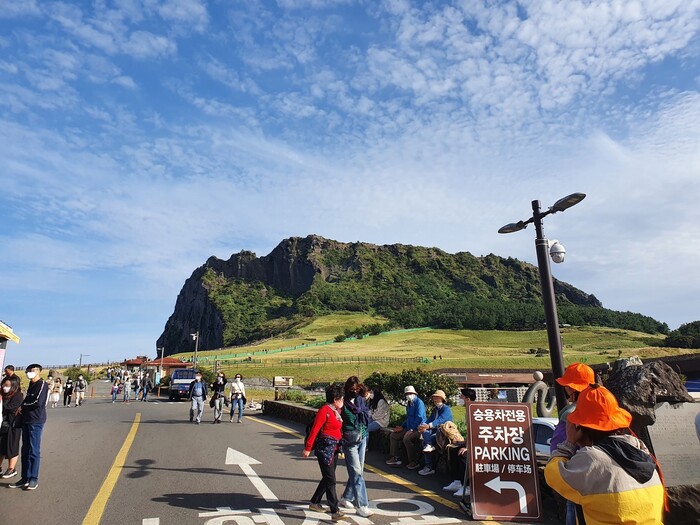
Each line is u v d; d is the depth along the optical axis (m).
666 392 5.57
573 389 4.63
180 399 34.06
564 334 142.25
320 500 6.71
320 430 6.32
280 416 19.03
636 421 5.53
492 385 34.84
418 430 8.73
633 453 2.92
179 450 11.03
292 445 11.80
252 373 74.44
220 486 7.68
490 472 6.23
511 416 6.44
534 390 10.08
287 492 7.34
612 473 2.86
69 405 27.78
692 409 5.77
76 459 9.94
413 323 175.62
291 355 107.12
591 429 3.08
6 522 5.89
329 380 67.94
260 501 6.84
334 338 145.25
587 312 178.88
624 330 156.12
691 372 18.14
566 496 3.04
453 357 97.69
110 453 10.63
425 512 6.36
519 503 6.10
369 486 7.78
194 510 6.38
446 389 23.91
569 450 3.23
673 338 103.75
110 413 21.20
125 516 6.11
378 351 113.44
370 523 5.91
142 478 8.22
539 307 190.62
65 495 7.10
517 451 6.31
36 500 6.83
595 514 2.90
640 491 2.85
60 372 86.69
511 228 10.70
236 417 19.47
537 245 10.23
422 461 9.04
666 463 5.49
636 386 5.57
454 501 6.88
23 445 7.52
